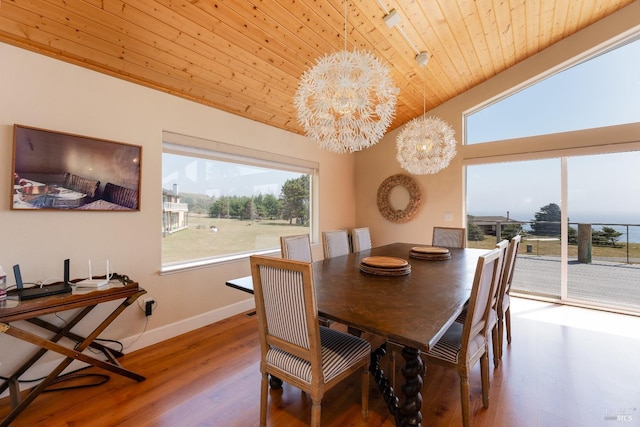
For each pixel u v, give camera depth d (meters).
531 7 2.72
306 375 1.33
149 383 1.94
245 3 2.02
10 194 1.79
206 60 2.39
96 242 2.18
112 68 2.20
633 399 1.76
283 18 2.22
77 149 2.05
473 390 1.87
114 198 2.25
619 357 2.27
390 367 1.90
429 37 2.82
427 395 1.83
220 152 3.12
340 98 1.75
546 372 2.06
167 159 2.73
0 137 1.76
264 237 3.76
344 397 1.82
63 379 1.96
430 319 1.25
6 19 1.68
